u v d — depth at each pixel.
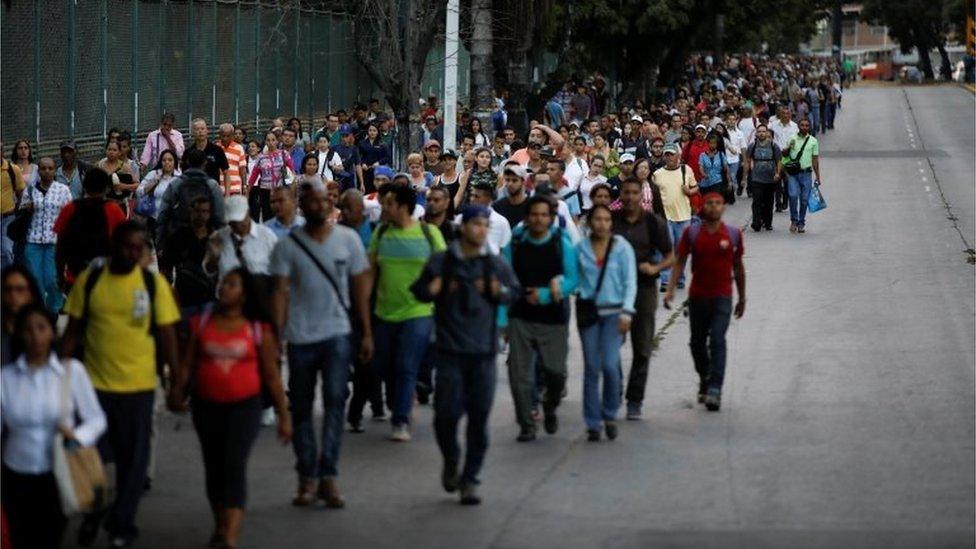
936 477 24.84
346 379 23.48
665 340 37.88
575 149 47.59
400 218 27.00
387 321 27.08
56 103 53.06
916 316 41.53
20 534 19.77
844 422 28.94
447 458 23.56
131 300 20.97
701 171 56.12
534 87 102.12
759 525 22.14
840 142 118.38
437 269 23.30
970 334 38.75
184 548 21.27
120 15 57.91
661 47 123.44
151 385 21.23
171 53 63.59
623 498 23.64
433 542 21.41
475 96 63.16
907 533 21.69
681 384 32.62
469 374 23.33
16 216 38.81
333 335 23.31
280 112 78.50
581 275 27.23
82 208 29.56
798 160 61.19
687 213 46.94
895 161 99.44
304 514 22.86
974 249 56.59
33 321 19.30
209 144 49.78
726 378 33.28
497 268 23.39
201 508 23.30
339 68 89.31
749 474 25.08
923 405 30.47
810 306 43.19
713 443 27.28
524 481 24.66
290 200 28.88
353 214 29.56
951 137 122.50
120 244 21.05
